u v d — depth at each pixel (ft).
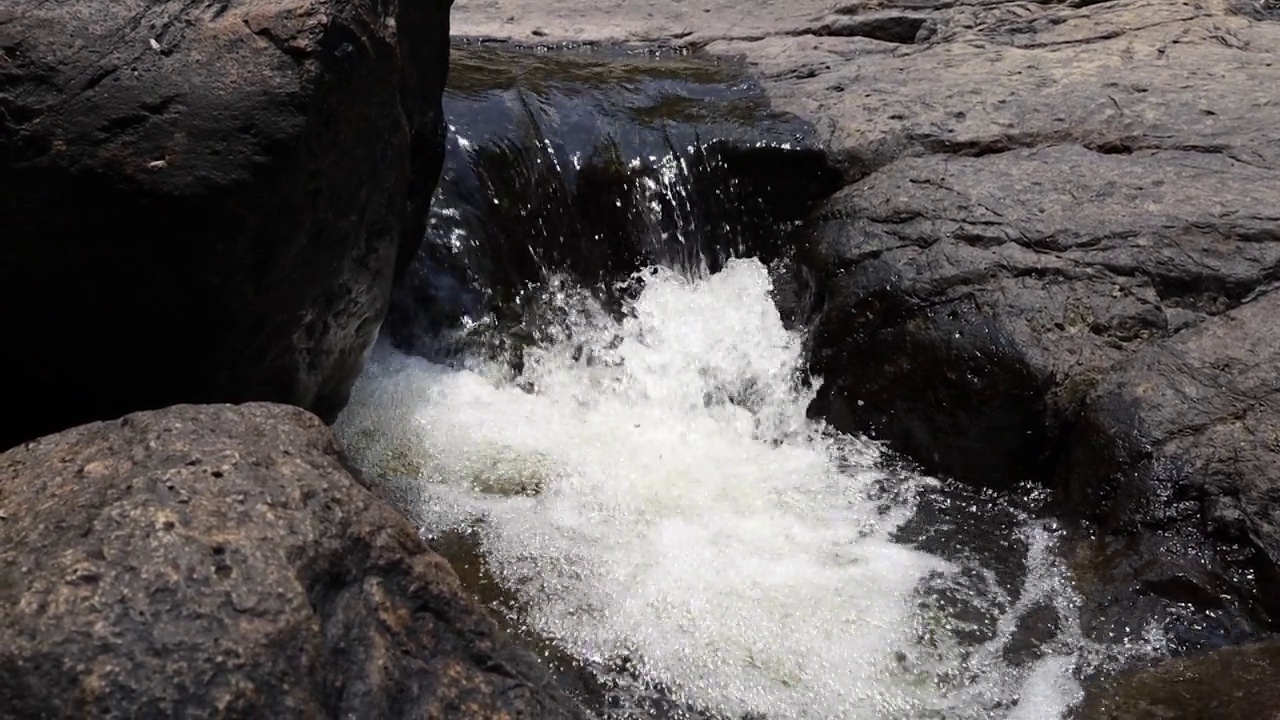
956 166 18.67
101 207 11.68
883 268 17.48
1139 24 23.93
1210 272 16.02
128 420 9.91
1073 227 16.97
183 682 7.79
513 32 27.40
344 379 15.85
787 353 18.71
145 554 8.34
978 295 16.62
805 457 17.31
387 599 9.11
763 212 20.30
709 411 18.57
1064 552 14.90
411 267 19.02
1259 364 14.88
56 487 9.20
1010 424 16.07
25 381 13.21
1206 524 14.03
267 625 8.20
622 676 13.08
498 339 19.53
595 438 17.71
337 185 13.09
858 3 27.14
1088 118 19.43
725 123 20.44
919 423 16.84
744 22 27.50
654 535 15.43
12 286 12.26
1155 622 13.58
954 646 13.52
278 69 11.73
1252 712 12.19
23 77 11.38
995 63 22.30
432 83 15.16
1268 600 13.39
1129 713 12.45
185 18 11.82
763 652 13.41
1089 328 15.99
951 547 15.21
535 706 9.37
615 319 20.16
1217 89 20.06
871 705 12.75
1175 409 14.78
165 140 11.55
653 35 26.91
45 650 7.77
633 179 20.21
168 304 12.50
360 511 9.36
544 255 20.27
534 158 20.03
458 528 15.48
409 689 8.82
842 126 20.24
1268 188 17.15
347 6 12.13
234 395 13.62
